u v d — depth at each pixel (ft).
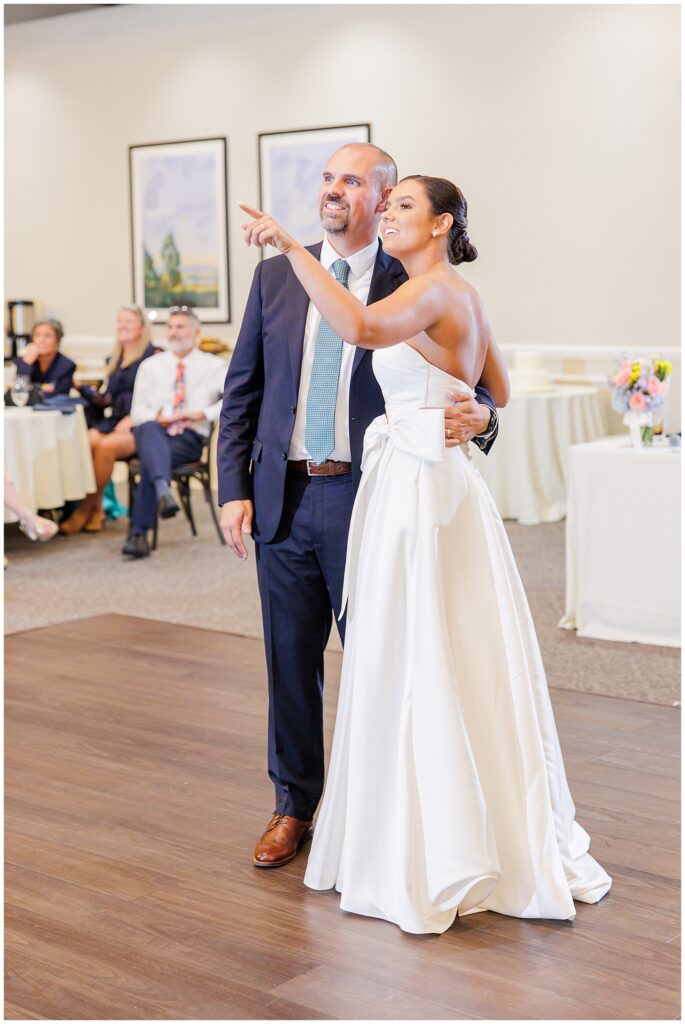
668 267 25.21
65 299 33.81
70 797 10.61
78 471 23.16
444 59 27.20
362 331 7.31
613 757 11.41
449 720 7.88
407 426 8.05
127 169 32.14
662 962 7.55
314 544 8.77
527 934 7.96
